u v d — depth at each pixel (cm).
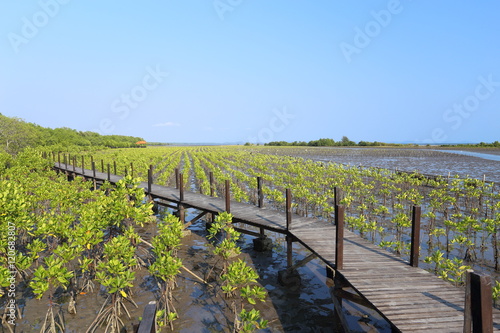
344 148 10412
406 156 6894
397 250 1236
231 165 4872
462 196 2186
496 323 558
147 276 1125
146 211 1208
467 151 8219
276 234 1608
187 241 1522
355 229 1596
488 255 1248
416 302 632
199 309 913
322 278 1109
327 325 834
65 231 1075
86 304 941
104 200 1324
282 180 2888
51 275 770
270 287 1049
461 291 679
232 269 839
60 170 3738
